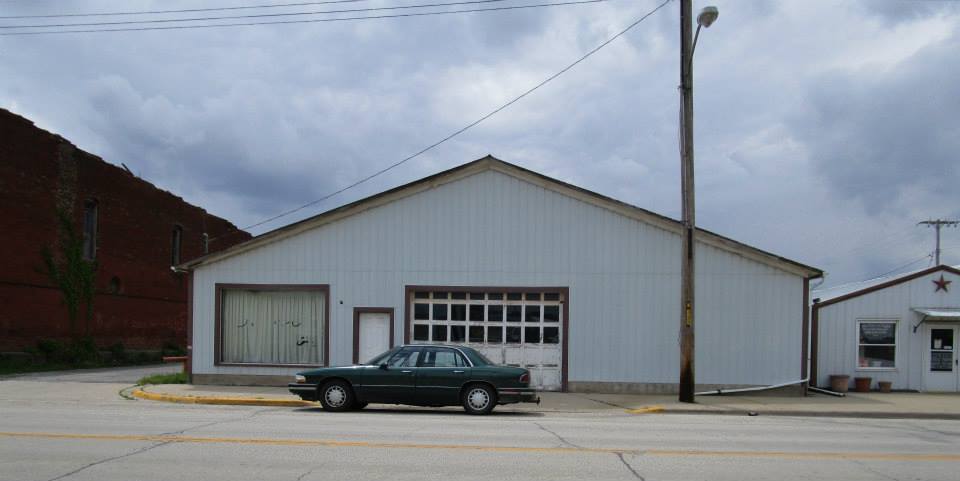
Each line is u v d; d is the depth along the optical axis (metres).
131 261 40.34
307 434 11.61
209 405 17.48
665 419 15.48
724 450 10.73
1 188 30.11
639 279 20.45
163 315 44.03
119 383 23.22
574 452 10.30
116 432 11.64
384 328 21.19
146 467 8.90
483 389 15.55
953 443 11.95
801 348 20.11
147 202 42.25
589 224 20.69
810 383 22.48
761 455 10.34
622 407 17.53
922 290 22.38
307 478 8.36
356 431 12.09
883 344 22.48
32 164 32.09
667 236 20.44
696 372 20.27
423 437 11.49
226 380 21.36
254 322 21.72
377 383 15.59
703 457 10.10
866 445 11.54
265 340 21.64
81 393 20.02
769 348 20.19
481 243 20.98
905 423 15.32
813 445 11.45
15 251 30.94
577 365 20.50
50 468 8.83
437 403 15.62
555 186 20.73
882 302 22.48
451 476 8.55
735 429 13.52
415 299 21.19
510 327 20.91
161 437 11.12
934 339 22.30
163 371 31.34
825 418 16.31
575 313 20.59
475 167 20.98
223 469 8.81
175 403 17.89
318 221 21.33
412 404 15.66
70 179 34.78
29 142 31.89
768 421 15.33
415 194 21.23
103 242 37.59
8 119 30.48
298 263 21.45
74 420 13.31
